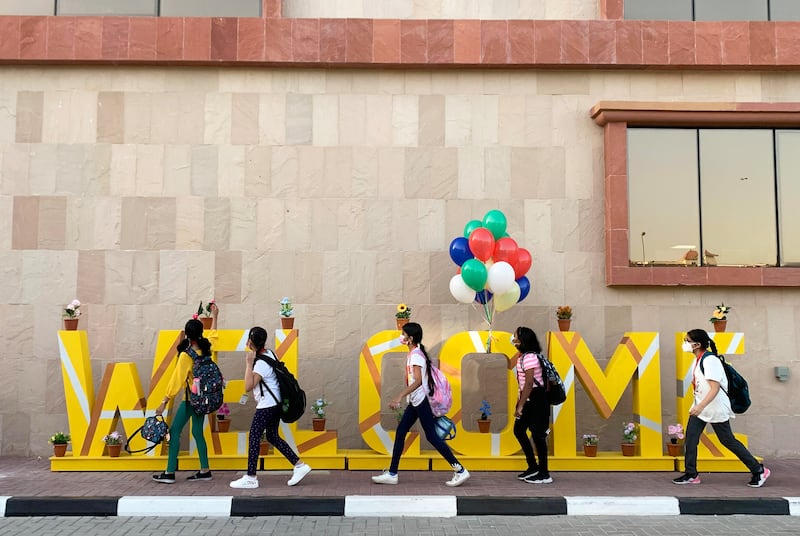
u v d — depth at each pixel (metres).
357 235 9.55
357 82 9.74
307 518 6.70
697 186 9.68
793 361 9.45
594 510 6.90
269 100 9.68
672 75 9.77
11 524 6.47
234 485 7.30
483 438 8.45
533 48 9.59
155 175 9.55
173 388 7.59
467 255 8.45
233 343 8.51
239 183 9.58
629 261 9.54
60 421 9.25
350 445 9.26
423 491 7.27
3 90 9.62
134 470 8.24
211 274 9.45
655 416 8.52
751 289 9.55
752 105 9.43
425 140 9.70
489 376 9.34
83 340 8.59
